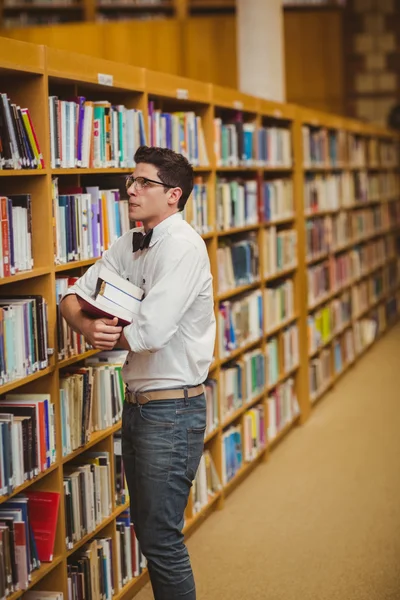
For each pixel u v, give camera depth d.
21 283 3.38
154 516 3.08
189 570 3.14
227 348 5.40
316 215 8.42
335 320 8.70
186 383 3.11
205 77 12.15
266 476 5.90
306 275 7.41
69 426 3.52
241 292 6.06
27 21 12.30
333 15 12.80
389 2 13.64
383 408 7.70
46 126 3.30
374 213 11.24
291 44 12.90
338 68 12.86
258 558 4.55
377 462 6.14
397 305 12.80
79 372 3.66
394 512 5.16
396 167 13.11
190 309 3.09
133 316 3.03
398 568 4.37
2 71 3.14
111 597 3.85
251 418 5.84
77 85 3.77
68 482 3.52
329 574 4.33
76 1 12.25
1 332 3.02
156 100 4.79
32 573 3.27
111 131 3.90
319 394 7.87
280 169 6.80
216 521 5.09
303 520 5.07
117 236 4.00
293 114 7.18
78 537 3.57
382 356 10.14
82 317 3.09
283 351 6.71
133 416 3.13
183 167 3.06
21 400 3.34
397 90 13.76
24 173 3.14
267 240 6.38
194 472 3.17
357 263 9.89
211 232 5.11
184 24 12.09
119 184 4.18
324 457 6.30
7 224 3.08
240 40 7.89
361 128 10.50
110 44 12.05
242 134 5.71
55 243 3.44
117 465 3.97
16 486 3.10
